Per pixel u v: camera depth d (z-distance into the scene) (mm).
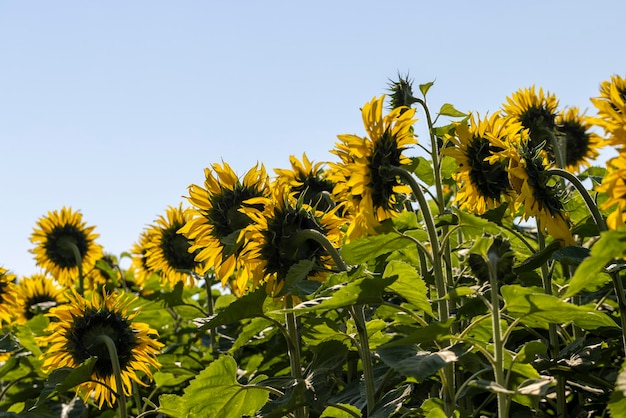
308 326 4047
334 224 4043
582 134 6328
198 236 4336
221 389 3914
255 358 5832
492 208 4387
